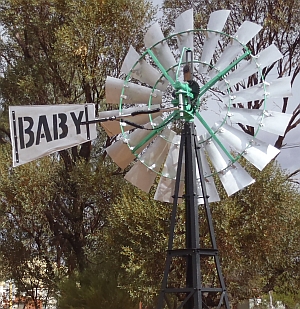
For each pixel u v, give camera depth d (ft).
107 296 47.78
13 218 55.06
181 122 33.30
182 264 44.73
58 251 57.98
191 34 26.63
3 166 51.96
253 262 46.44
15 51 59.88
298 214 48.24
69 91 56.85
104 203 53.31
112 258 47.78
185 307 24.38
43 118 24.29
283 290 53.52
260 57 25.86
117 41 53.88
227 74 26.68
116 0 52.80
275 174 47.03
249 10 53.26
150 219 44.52
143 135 26.66
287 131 53.52
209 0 54.65
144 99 26.89
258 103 47.44
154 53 27.09
